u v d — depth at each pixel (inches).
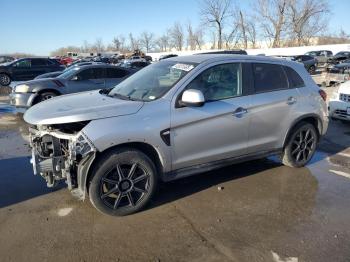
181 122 163.0
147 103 159.8
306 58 1136.2
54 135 155.6
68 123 152.1
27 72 857.5
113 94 186.9
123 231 149.1
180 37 3134.8
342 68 812.6
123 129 149.1
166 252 134.6
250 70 190.9
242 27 2455.7
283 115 201.0
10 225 153.8
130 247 137.8
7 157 249.8
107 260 130.0
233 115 179.3
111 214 157.4
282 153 214.5
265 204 173.0
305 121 217.5
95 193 152.0
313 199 178.9
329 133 319.0
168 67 186.5
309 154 223.8
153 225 153.6
